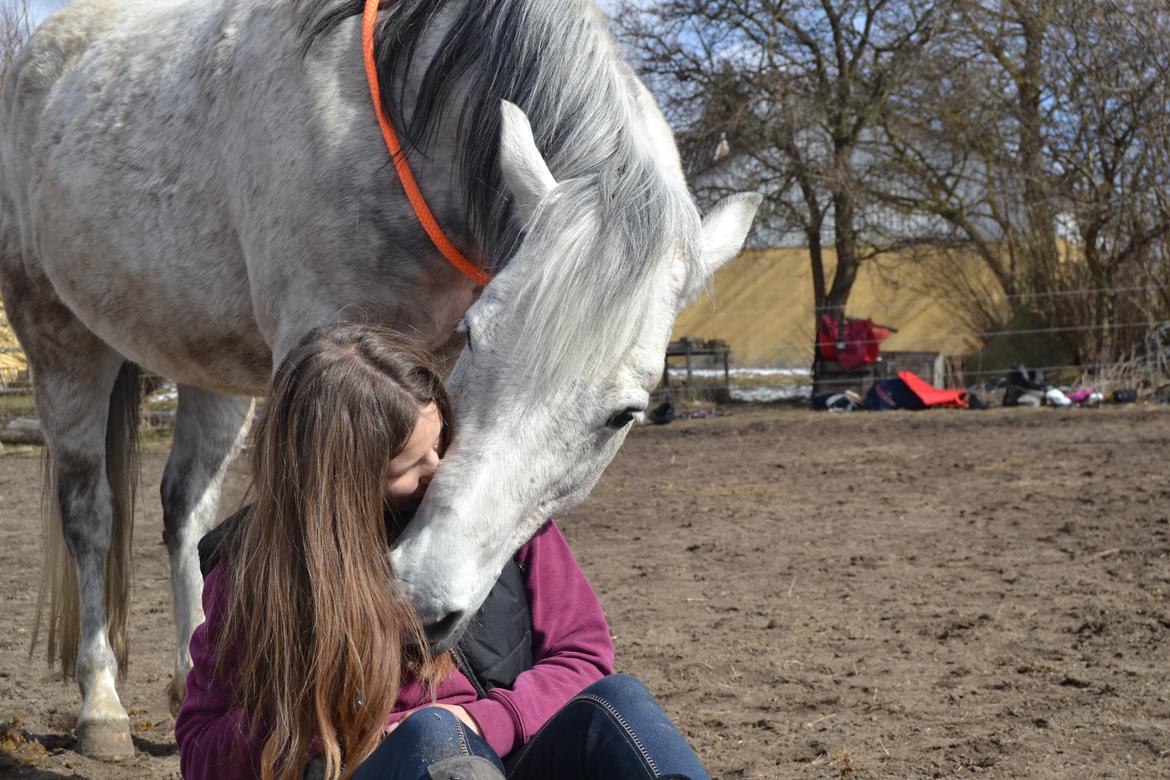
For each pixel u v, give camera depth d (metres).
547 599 1.86
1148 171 12.45
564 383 1.90
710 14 14.30
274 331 2.82
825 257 19.86
